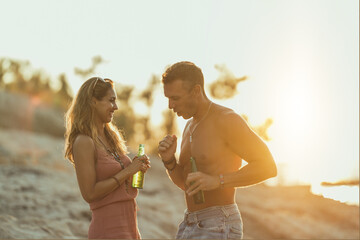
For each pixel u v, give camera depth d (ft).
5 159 38.09
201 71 10.89
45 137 57.57
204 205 10.78
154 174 49.24
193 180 10.01
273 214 41.88
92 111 11.02
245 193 49.24
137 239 11.23
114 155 11.34
